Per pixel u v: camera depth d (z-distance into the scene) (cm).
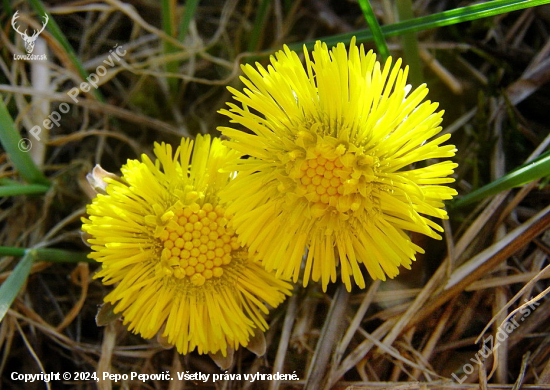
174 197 10
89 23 14
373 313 12
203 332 10
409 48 12
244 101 10
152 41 14
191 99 14
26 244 13
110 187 10
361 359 11
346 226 10
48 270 13
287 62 10
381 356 12
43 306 13
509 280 12
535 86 13
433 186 10
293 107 10
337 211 10
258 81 10
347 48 12
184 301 10
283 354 11
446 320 12
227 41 14
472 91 13
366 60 10
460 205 12
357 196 10
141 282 10
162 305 10
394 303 12
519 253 12
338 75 9
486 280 12
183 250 10
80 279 13
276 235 10
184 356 12
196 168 10
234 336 10
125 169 10
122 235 10
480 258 12
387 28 11
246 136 10
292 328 12
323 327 11
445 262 12
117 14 14
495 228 12
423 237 11
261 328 10
